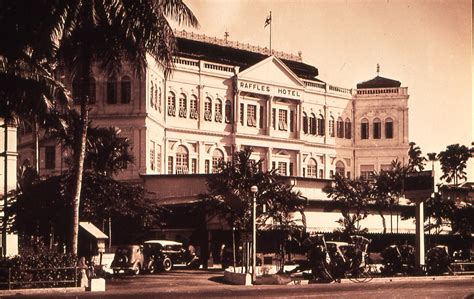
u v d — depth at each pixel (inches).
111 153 2054.6
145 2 1373.0
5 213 1718.8
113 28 1390.3
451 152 3002.0
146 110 2753.4
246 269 1555.1
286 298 1122.0
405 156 3614.7
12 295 1146.7
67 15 1316.4
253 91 3339.1
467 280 1621.6
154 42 1407.5
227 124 3280.0
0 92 1249.4
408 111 3627.0
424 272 1755.7
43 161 2822.3
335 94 3661.4
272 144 3393.2
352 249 1599.4
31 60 1255.5
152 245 1947.6
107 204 1779.0
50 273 1270.9
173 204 2434.8
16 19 1241.4
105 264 1825.8
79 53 1411.2
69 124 1530.5
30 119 1341.0
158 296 1151.6
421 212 1807.3
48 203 1710.1
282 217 1999.3
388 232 2647.6
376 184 2527.1
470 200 2468.0
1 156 1766.7
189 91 3169.3
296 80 3494.1
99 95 2775.6
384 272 1753.2
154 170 2886.3
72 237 1387.8
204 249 2272.4
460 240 2502.5
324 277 1528.1
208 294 1198.9
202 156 3179.1
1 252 1737.2
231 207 1950.1
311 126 3570.4
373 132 3678.6
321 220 2487.7
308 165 3540.8
